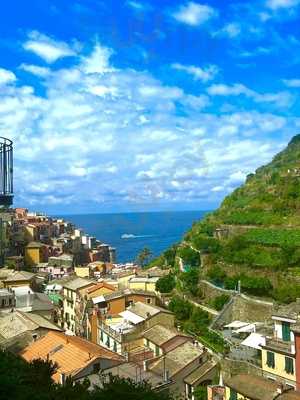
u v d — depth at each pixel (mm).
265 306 92500
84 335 110125
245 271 104875
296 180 134500
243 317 95562
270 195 134625
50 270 190500
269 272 100188
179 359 76875
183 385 73625
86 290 123562
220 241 122438
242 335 84750
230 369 73375
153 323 95125
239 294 99125
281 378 66812
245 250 108812
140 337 88250
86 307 110250
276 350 67562
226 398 65188
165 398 37906
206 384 74250
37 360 38594
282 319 69438
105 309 107938
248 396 60438
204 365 76500
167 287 126125
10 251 191750
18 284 129500
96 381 60188
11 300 106125
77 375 61531
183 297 114125
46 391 33781
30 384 34469
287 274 97062
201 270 117125
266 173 180250
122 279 149750
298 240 103312
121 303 110562
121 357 71438
